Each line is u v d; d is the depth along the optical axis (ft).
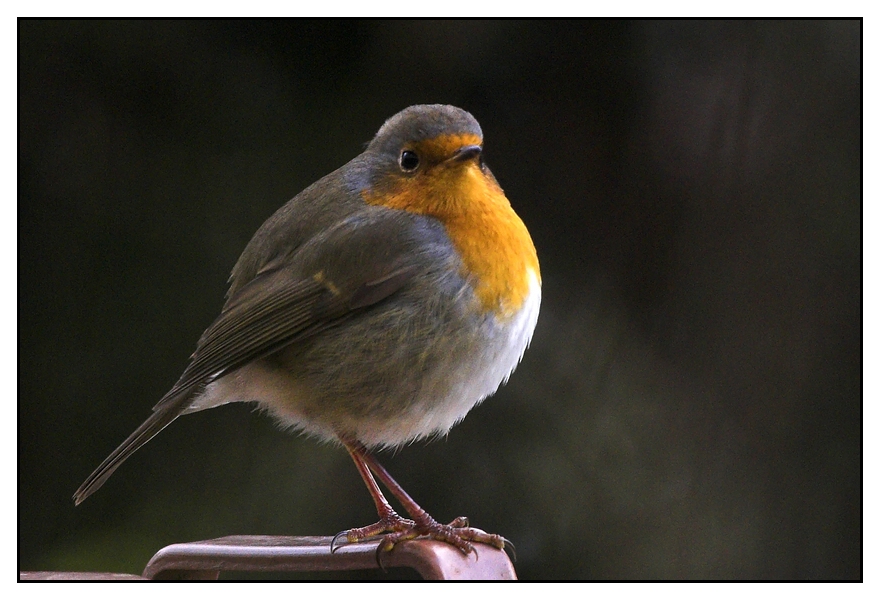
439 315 21.93
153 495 35.01
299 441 35.14
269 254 24.09
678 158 35.60
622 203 36.01
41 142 36.24
